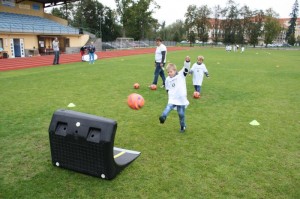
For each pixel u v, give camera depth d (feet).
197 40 281.13
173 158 14.43
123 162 13.28
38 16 120.57
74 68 55.62
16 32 89.97
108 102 26.18
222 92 32.48
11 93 30.09
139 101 16.53
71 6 232.53
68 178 12.30
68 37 117.29
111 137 11.50
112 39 227.61
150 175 12.66
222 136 17.71
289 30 312.50
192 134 17.99
